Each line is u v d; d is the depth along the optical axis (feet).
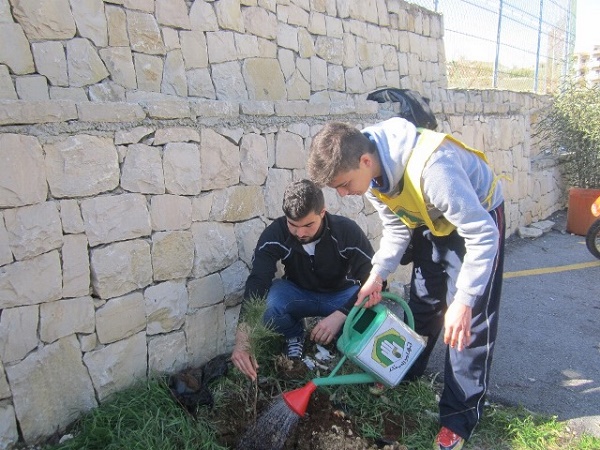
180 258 9.61
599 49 41.42
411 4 20.97
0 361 7.27
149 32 11.89
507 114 21.74
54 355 7.91
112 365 8.68
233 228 10.71
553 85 34.96
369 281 8.98
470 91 24.13
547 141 28.19
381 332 8.48
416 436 8.69
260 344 8.91
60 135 7.77
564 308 14.46
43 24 10.09
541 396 10.12
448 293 8.86
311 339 10.58
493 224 7.00
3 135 7.11
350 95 17.95
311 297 10.58
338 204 13.28
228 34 13.61
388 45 19.85
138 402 8.52
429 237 8.75
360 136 7.03
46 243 7.66
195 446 7.95
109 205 8.43
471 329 8.10
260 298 9.36
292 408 8.00
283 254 10.11
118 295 8.68
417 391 9.70
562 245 21.07
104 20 11.07
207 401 8.95
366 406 9.25
